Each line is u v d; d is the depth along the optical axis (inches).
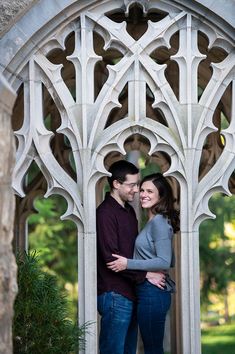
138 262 352.8
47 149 364.8
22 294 338.6
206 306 842.8
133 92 362.6
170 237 357.7
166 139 360.5
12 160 256.5
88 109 361.7
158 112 440.8
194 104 362.6
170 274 441.1
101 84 447.8
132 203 414.9
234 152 366.0
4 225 250.1
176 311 439.5
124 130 362.0
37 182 444.8
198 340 358.3
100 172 359.6
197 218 360.8
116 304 358.6
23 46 359.6
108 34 363.6
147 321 358.0
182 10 363.3
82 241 359.9
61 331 339.0
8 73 359.9
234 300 1007.6
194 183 361.4
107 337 358.9
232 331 946.1
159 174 364.2
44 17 358.6
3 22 358.6
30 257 349.1
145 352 364.2
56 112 446.0
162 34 362.3
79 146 360.5
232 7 359.6
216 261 809.5
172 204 362.9
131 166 363.3
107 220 358.0
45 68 363.3
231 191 442.0
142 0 364.2
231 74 366.3
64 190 361.7
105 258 355.9
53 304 339.6
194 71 363.3
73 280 797.2
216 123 436.1
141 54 362.0
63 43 364.8
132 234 363.3
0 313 245.9
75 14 362.3
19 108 421.4
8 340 250.5
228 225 858.8
